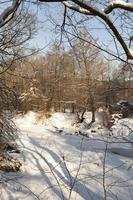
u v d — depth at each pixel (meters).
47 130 26.56
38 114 31.50
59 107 35.97
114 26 4.45
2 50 10.74
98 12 4.33
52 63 30.48
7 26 9.74
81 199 9.95
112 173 12.48
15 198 9.77
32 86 14.77
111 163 14.04
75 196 10.10
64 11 5.30
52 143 18.17
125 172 12.85
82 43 5.88
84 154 15.43
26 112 30.33
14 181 11.03
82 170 12.67
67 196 10.05
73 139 20.42
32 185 10.82
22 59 11.56
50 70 30.06
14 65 12.00
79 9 4.69
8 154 13.19
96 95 6.92
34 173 12.12
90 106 31.72
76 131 27.34
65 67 31.19
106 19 4.38
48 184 10.98
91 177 11.11
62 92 33.41
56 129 29.05
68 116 33.84
